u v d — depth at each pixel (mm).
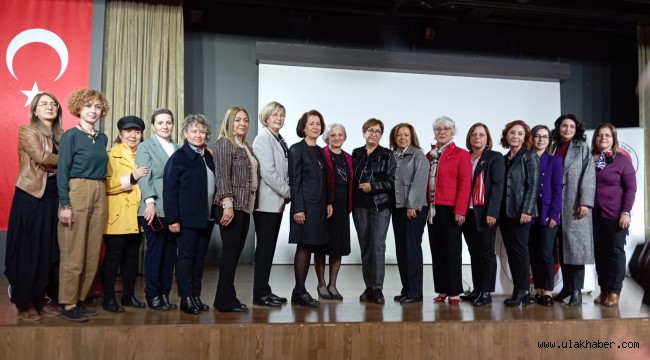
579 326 2795
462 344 2693
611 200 3357
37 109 2781
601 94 6848
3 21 5113
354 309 3076
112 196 2969
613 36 6883
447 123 3436
